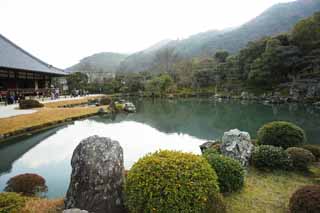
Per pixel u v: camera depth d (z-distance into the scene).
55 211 3.14
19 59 19.55
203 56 59.09
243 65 34.00
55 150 7.23
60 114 12.60
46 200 3.47
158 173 2.58
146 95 36.69
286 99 22.91
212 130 11.03
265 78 28.34
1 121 9.17
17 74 18.97
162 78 37.09
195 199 2.48
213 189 2.74
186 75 42.03
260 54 31.69
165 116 15.91
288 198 3.72
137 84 39.38
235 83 34.38
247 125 12.20
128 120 14.00
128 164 6.08
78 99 22.05
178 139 9.17
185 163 2.70
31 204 3.23
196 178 2.60
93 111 15.15
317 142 8.18
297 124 11.77
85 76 38.09
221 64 37.88
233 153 5.18
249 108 19.88
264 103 23.69
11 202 3.06
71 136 9.20
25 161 6.23
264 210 3.34
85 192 2.91
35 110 13.06
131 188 2.67
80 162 3.04
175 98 33.50
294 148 5.24
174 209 2.42
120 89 39.06
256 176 4.66
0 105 15.30
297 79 25.14
